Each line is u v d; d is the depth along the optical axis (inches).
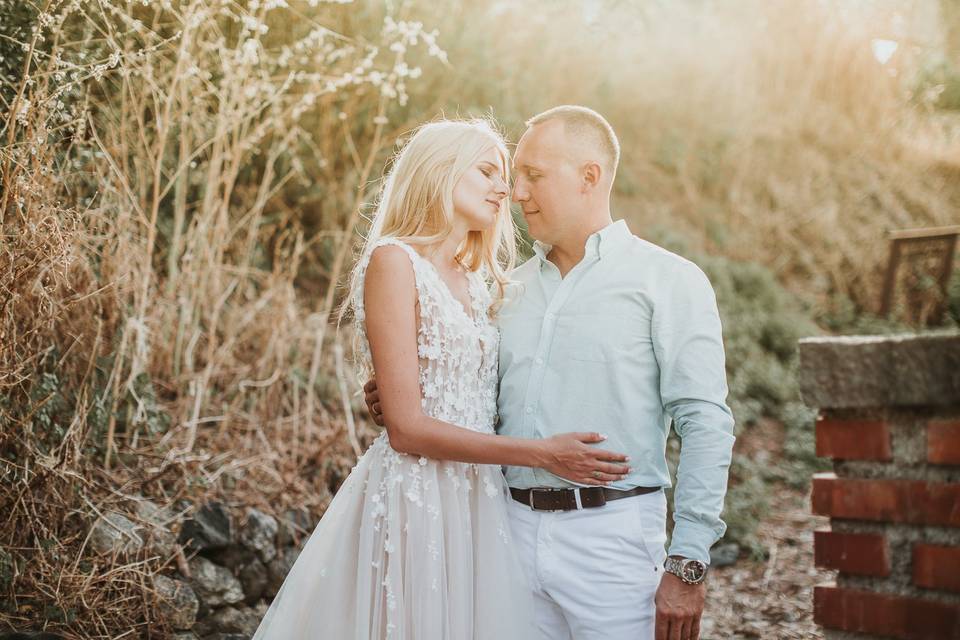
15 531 116.3
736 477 222.7
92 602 113.5
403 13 213.3
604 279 95.2
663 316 92.2
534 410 94.7
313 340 185.2
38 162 120.6
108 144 161.0
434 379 92.0
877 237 371.6
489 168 97.3
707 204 354.6
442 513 90.7
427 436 86.8
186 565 126.3
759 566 179.5
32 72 133.1
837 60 426.9
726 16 376.8
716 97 377.7
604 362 92.7
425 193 95.3
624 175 333.7
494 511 92.4
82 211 144.4
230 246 192.9
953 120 445.7
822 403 100.3
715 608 157.9
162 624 116.8
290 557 140.0
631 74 346.0
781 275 346.6
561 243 99.4
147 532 127.0
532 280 101.1
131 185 172.7
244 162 183.8
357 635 86.8
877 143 426.9
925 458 95.3
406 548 89.0
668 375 91.4
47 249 121.5
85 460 129.0
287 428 167.2
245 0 175.2
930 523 93.7
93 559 118.0
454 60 241.0
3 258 116.5
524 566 93.2
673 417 92.7
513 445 85.7
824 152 412.8
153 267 182.5
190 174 186.5
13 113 118.5
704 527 86.8
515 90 266.7
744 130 381.7
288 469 156.0
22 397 122.0
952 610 91.4
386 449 93.4
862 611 97.4
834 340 100.1
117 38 152.7
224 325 178.2
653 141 357.7
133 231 158.2
